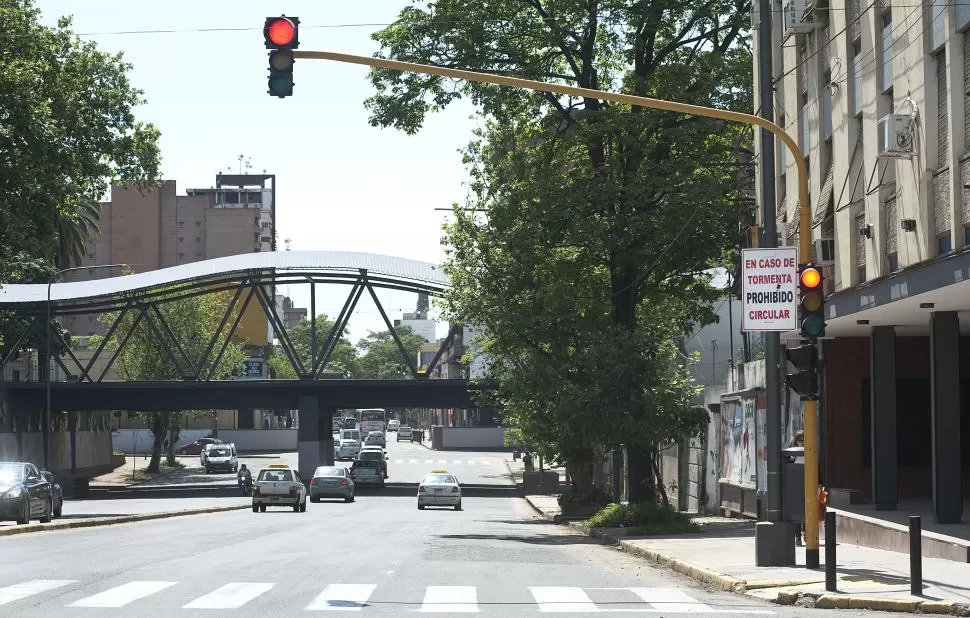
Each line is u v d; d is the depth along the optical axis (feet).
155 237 580.30
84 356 392.27
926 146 67.67
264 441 440.45
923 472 100.94
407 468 351.05
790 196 99.45
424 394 248.32
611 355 105.09
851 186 83.05
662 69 109.60
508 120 122.83
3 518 103.91
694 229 108.47
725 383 129.39
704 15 116.88
